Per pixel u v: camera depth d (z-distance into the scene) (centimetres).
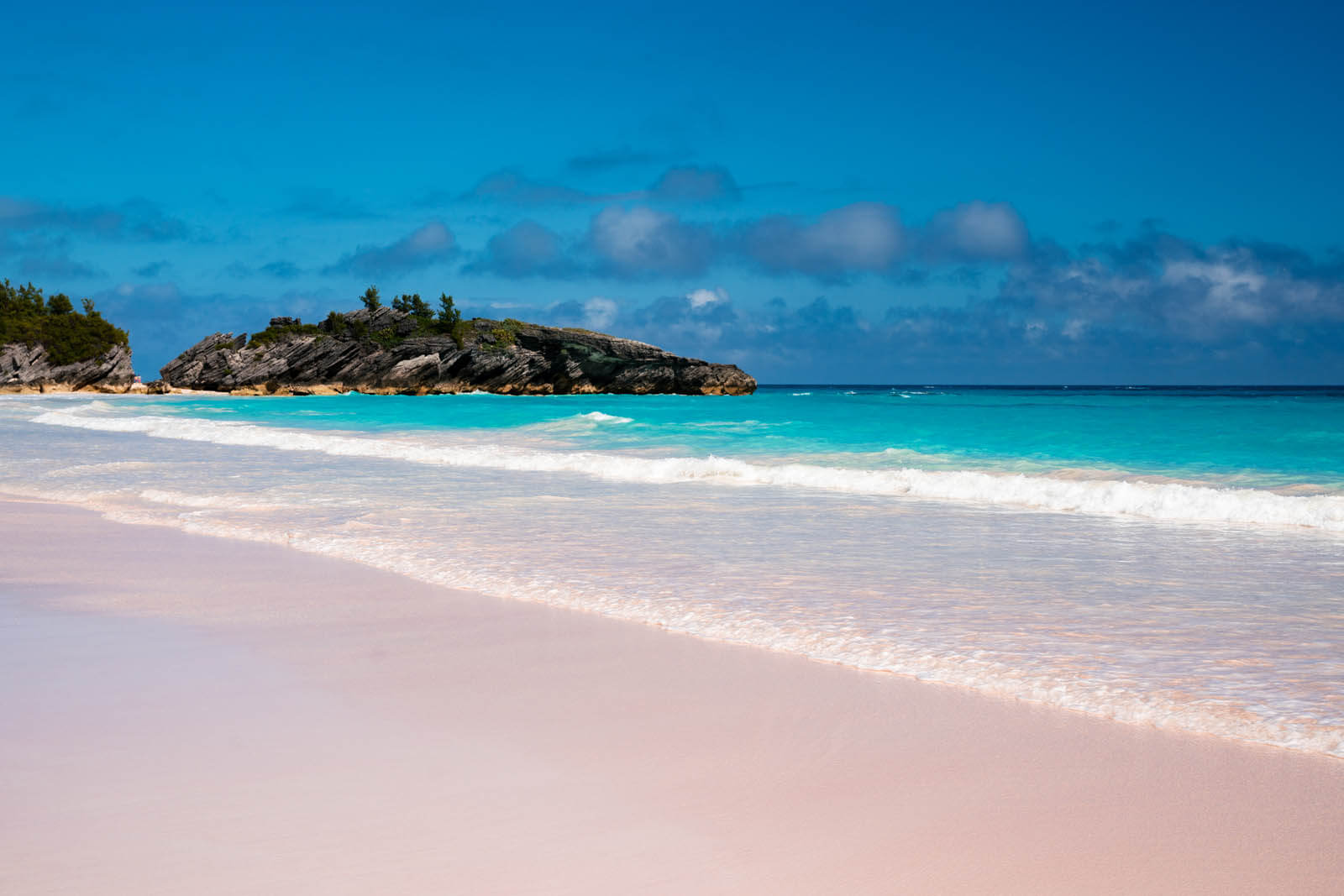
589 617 693
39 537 1062
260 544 1019
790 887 298
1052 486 1332
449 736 441
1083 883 301
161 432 3072
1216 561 905
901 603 724
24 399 8275
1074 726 455
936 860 316
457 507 1291
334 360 11081
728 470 1689
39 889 290
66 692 508
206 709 479
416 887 295
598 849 324
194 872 303
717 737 440
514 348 11119
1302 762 407
